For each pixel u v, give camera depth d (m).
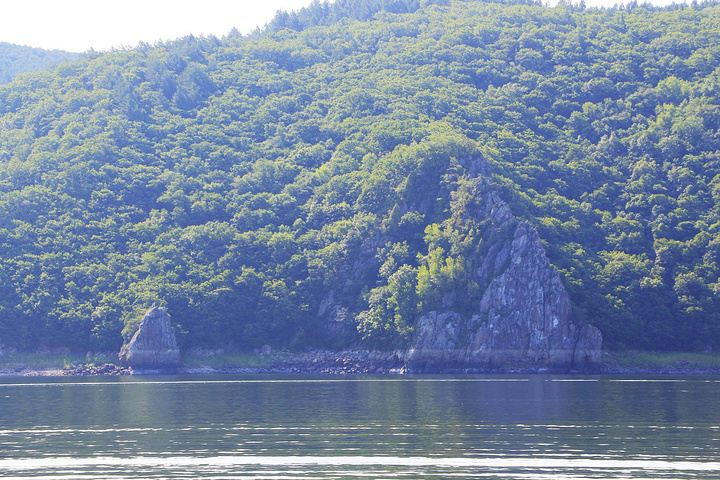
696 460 83.69
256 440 96.44
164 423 111.25
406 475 78.31
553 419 112.06
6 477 78.81
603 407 126.56
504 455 86.44
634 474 78.06
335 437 98.00
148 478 77.94
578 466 81.38
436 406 128.75
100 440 97.38
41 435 101.44
